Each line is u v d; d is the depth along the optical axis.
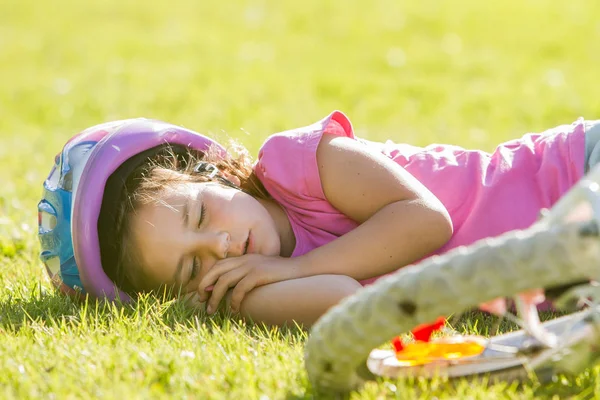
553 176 2.99
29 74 11.34
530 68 10.84
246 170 3.10
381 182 2.81
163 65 11.69
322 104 9.09
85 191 2.86
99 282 2.88
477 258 1.86
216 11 16.09
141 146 2.95
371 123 7.90
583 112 8.16
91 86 10.38
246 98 9.39
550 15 14.27
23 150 6.65
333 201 2.91
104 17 15.74
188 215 2.80
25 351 2.41
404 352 2.19
